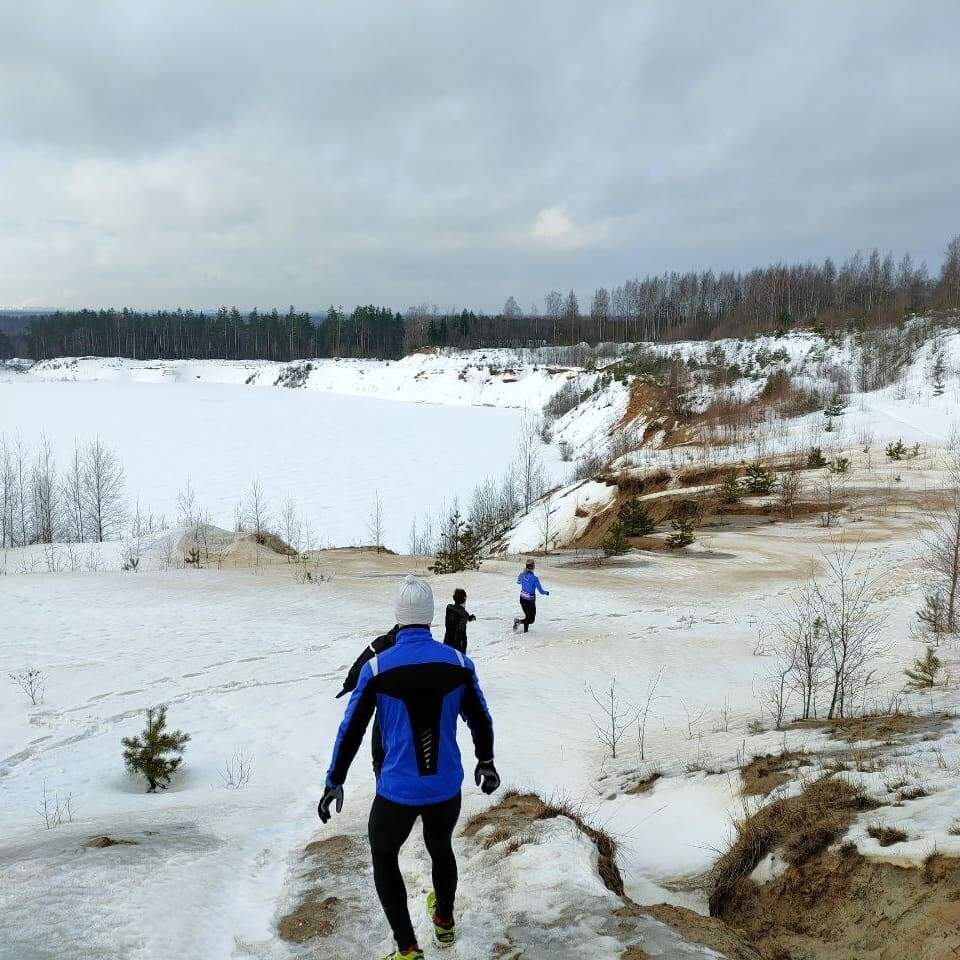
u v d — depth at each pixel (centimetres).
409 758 328
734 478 3906
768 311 13812
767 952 394
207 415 12394
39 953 343
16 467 7669
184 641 1692
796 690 1215
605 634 1783
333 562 3109
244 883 482
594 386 10738
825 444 5109
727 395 7406
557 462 8488
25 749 1079
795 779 625
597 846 519
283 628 1820
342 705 1259
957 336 7600
